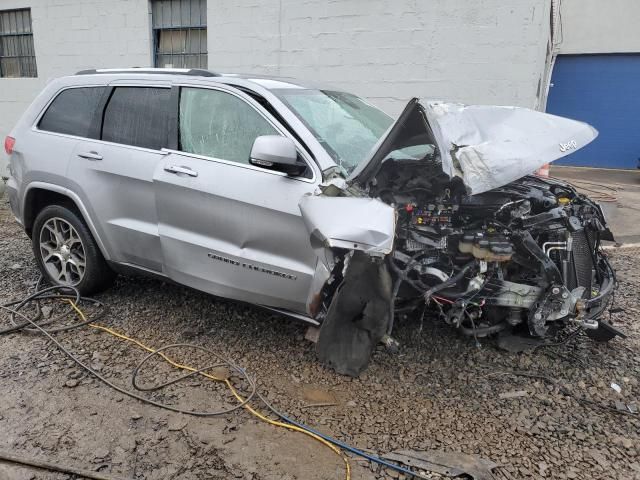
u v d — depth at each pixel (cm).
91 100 432
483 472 264
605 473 267
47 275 471
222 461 272
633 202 1032
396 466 270
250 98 360
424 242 332
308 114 362
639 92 1667
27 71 1084
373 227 279
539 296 328
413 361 364
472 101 737
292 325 408
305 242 324
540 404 323
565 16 1680
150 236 390
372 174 324
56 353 370
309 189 323
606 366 365
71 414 305
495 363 363
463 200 333
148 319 420
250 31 845
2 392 323
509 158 300
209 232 362
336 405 319
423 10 735
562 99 1755
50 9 992
